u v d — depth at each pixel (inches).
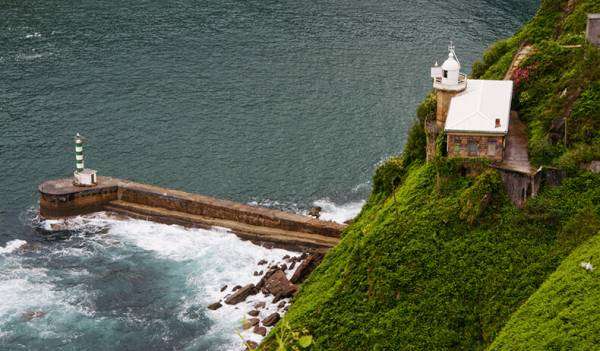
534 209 3939.5
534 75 4771.2
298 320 4133.9
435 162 4318.4
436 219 4131.4
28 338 4522.6
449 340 3683.6
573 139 4153.5
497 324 3614.7
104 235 5546.3
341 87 7426.2
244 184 6087.6
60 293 4891.7
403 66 7795.3
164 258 5280.5
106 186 5821.9
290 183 6102.4
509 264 3814.0
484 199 4023.1
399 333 3786.9
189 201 5703.7
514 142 4372.5
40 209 5743.1
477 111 4244.6
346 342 3887.8
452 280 3863.2
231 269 5162.4
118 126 6796.3
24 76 7524.6
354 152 6471.5
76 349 4456.2
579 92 4333.2
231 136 6678.2
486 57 5615.2
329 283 4370.1
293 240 5359.3
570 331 3206.2
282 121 6884.8
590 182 3951.8
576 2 5433.1
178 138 6648.6
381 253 4111.7
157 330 4584.2
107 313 4731.8
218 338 4503.0
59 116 6909.5
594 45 4628.4
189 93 7298.2
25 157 6363.2
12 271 5093.5
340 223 5570.9
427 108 4803.2
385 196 4904.0
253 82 7490.2
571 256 3676.2
